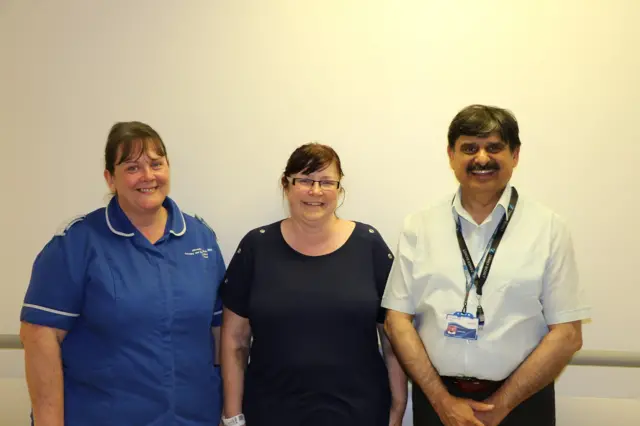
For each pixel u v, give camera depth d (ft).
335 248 5.48
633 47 6.23
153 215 5.15
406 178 6.49
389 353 5.74
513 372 4.79
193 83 6.59
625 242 6.37
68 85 6.70
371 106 6.46
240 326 5.65
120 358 4.79
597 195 6.36
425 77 6.40
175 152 6.65
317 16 6.44
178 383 4.99
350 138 6.50
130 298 4.79
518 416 4.99
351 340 5.22
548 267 4.83
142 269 4.93
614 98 6.28
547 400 5.08
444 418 4.84
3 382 7.01
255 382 5.37
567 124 6.32
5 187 6.82
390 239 6.57
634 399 6.54
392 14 6.39
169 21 6.57
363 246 5.52
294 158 5.32
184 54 6.57
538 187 6.41
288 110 6.52
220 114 6.59
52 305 4.73
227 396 5.60
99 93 6.68
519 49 6.31
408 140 6.45
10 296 6.88
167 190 5.12
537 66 6.31
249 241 5.62
